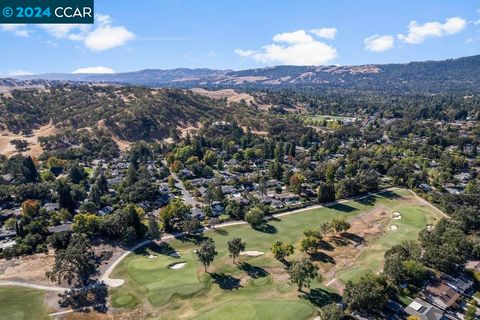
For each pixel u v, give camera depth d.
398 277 87.62
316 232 110.69
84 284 89.12
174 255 104.88
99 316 78.44
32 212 129.12
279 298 84.56
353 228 124.94
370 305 77.69
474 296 87.06
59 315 78.06
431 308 79.31
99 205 139.62
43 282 89.62
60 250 95.44
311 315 78.12
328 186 147.38
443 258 93.81
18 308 79.56
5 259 99.94
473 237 112.12
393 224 128.75
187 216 127.88
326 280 92.88
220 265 99.19
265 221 129.88
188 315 78.81
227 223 127.81
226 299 84.31
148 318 78.25
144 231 115.94
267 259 102.94
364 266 99.62
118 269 96.25
